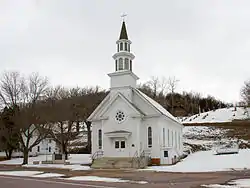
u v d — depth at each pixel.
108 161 36.50
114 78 41.34
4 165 44.25
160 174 27.00
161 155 38.06
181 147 51.31
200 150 52.50
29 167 38.16
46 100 52.16
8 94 47.44
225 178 22.84
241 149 46.94
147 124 39.00
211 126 68.12
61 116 49.84
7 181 22.23
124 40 42.66
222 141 56.22
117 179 22.86
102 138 39.69
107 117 39.84
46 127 48.12
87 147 61.81
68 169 34.00
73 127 64.69
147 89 88.25
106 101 41.72
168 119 42.31
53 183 20.55
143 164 35.62
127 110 38.88
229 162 35.50
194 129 66.75
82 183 20.45
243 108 86.62
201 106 112.81
